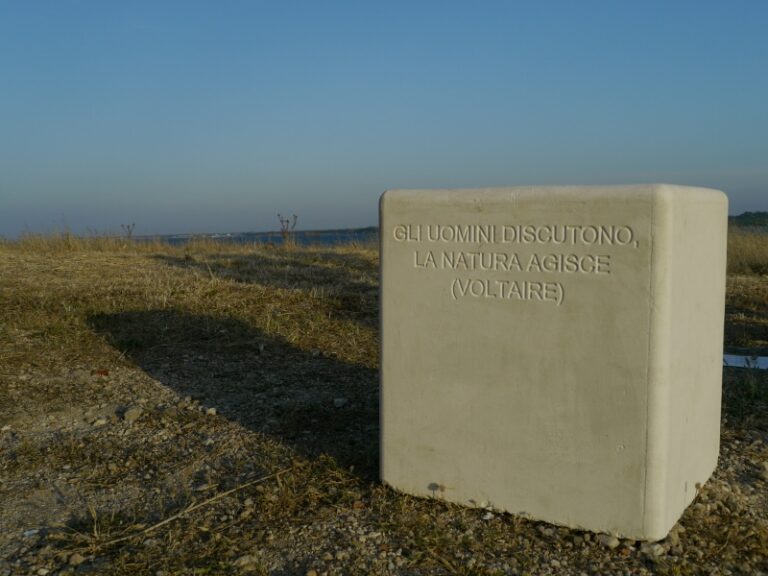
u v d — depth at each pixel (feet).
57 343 21.95
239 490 12.99
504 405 11.41
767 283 35.99
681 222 10.30
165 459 14.57
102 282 29.76
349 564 10.55
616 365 10.46
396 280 12.11
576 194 10.53
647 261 10.08
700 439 12.14
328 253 43.60
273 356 21.75
